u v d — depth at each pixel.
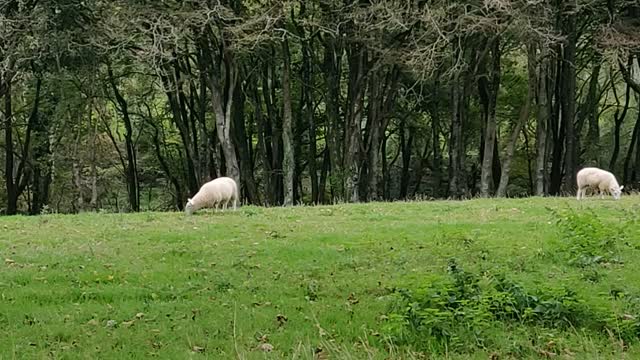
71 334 8.24
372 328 8.20
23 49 30.33
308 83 37.69
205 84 37.59
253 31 30.38
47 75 33.34
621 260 11.91
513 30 29.47
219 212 20.62
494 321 8.03
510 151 34.62
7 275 11.59
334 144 35.78
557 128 38.78
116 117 47.34
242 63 36.19
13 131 43.53
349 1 31.61
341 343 7.70
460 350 7.31
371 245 13.95
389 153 51.12
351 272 11.55
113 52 31.69
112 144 47.50
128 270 11.93
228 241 14.75
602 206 19.75
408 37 31.38
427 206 21.66
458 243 13.85
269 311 9.10
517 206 20.84
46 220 20.06
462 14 29.08
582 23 35.44
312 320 8.58
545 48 30.44
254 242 14.54
